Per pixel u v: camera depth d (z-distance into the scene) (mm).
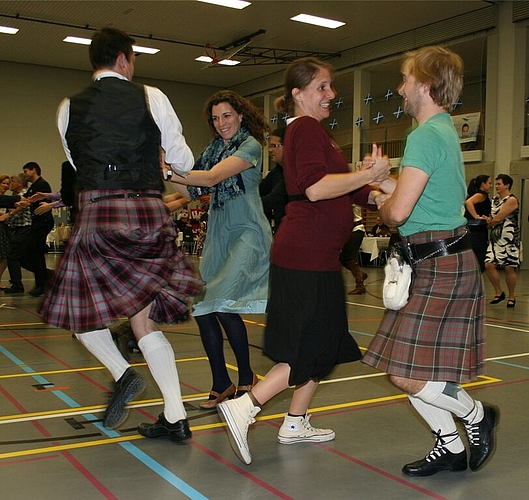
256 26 14945
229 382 3182
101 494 2086
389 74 17172
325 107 2496
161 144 2426
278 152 3814
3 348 4742
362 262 15008
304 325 2361
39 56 18000
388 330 2252
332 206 2391
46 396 3371
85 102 2344
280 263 2439
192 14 14203
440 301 2119
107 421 2439
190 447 2568
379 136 16969
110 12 14117
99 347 2449
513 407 3189
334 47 16812
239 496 2080
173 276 2420
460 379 2098
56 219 18047
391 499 2076
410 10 13727
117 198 2299
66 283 2344
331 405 3215
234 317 3105
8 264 8273
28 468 2320
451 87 2152
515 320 6293
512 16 13023
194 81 20891
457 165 2150
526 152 13008
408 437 2719
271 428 2848
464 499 2084
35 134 19062
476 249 7227
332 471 2320
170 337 5273
